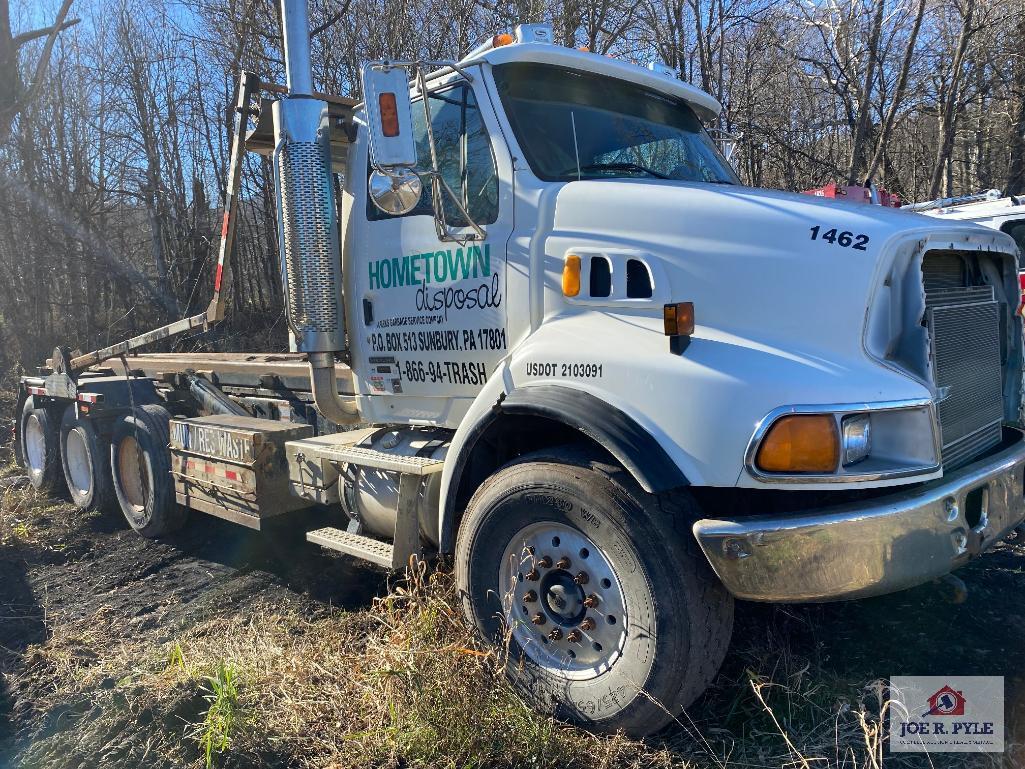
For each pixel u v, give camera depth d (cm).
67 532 640
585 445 325
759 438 274
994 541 311
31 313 1714
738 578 277
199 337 1593
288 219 426
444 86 395
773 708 320
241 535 593
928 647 369
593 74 414
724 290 307
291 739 324
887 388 280
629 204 333
